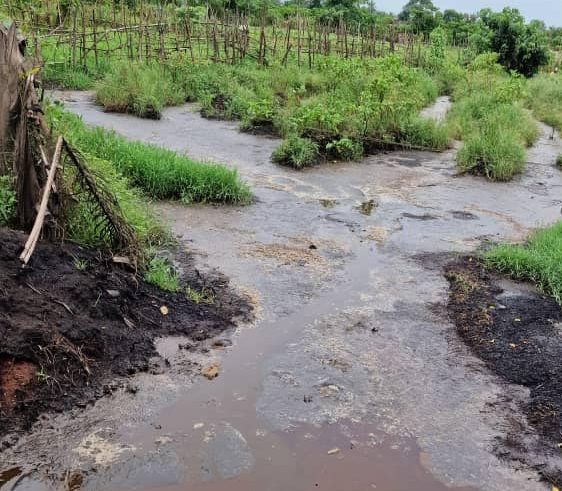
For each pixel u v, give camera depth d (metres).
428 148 12.73
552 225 8.01
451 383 4.64
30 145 5.15
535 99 20.09
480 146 11.18
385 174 10.71
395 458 3.85
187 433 3.90
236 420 4.06
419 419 4.22
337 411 4.24
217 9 29.39
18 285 4.43
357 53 24.22
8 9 15.35
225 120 14.06
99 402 4.06
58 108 7.07
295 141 10.78
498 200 9.64
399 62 14.49
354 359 4.87
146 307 5.10
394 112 12.88
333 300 5.83
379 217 8.39
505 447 4.00
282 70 18.36
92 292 4.80
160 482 3.51
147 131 12.34
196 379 4.44
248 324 5.25
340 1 37.44
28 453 3.59
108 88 14.12
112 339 4.57
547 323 5.58
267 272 6.28
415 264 6.83
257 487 3.53
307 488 3.56
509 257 6.69
